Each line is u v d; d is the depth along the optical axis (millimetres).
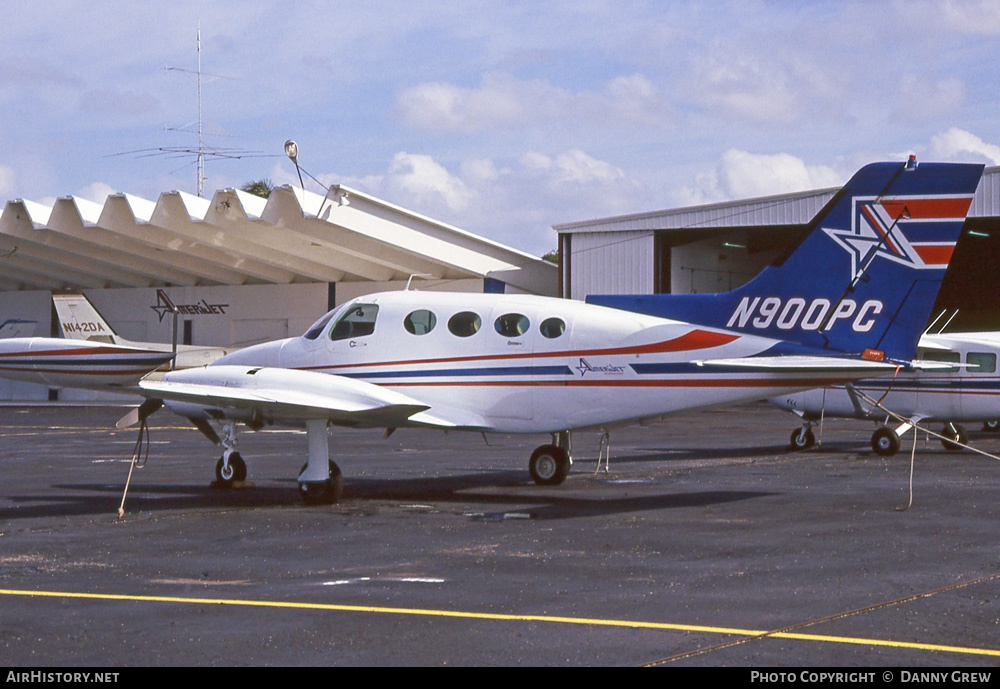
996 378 18562
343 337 14031
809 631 6285
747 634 6223
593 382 12914
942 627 6371
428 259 39250
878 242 12344
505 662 5672
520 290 41750
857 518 11000
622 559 8734
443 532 10289
